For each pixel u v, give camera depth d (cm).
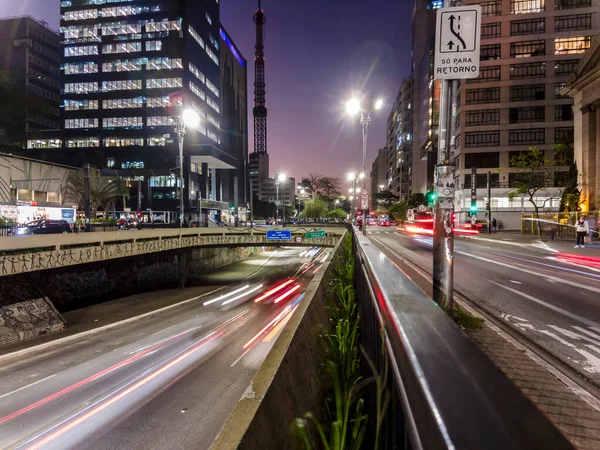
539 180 3650
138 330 1789
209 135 8256
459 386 80
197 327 1831
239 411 126
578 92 3228
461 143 5144
